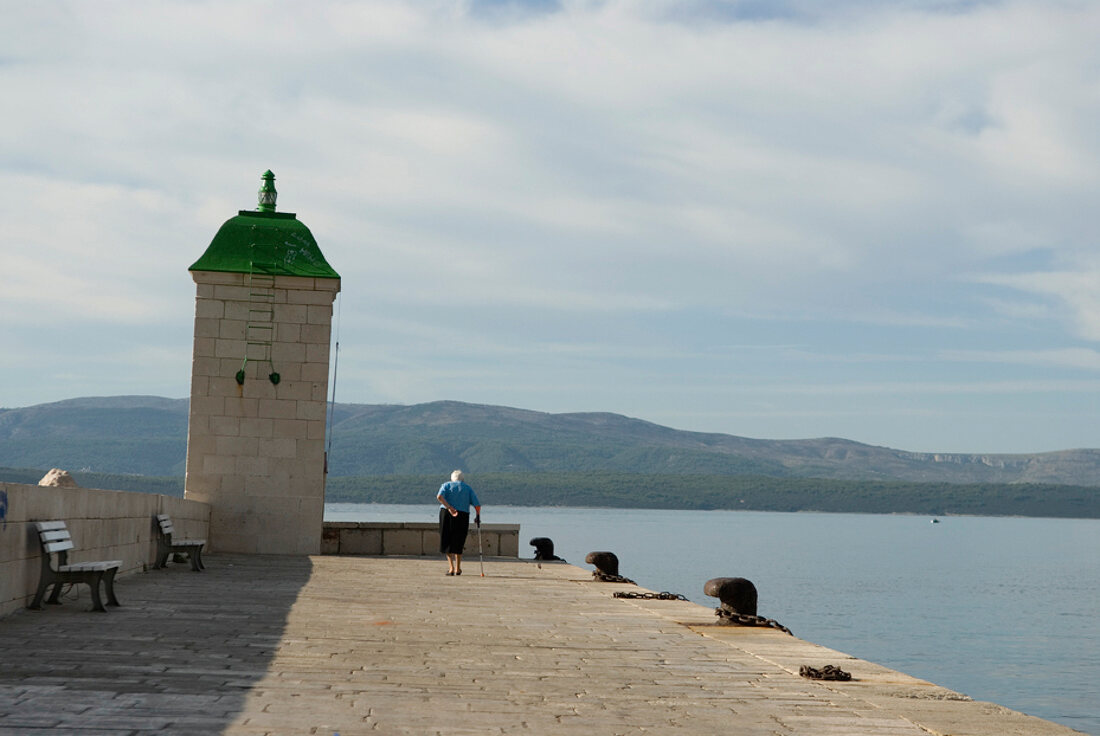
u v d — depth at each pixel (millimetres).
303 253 24328
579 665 9539
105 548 15531
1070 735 6973
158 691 7703
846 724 7277
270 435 23719
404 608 13641
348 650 9961
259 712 7117
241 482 23641
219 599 13930
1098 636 89438
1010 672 69188
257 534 23609
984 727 7215
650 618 13227
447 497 19172
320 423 23875
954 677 66812
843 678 8969
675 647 10758
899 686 8695
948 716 7551
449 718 7152
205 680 8203
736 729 7070
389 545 24672
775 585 134875
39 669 8469
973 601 121438
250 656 9422
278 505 23688
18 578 11898
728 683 8789
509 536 25219
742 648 10719
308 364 23891
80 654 9227
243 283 23828
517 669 9234
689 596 95125
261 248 24156
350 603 14000
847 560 195750
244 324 23812
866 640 83750
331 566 20469
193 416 23609
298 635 10844
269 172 25328
